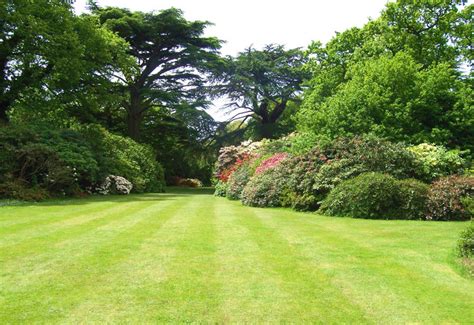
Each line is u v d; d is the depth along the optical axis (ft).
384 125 42.42
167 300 12.56
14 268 15.51
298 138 50.39
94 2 89.86
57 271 15.20
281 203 38.17
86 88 66.54
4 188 39.91
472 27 64.44
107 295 12.89
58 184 45.62
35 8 53.01
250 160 59.31
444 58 65.31
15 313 11.51
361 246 19.76
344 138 38.24
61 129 53.93
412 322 11.23
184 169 110.93
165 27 88.28
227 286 13.84
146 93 86.89
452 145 44.55
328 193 33.88
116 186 58.29
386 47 65.57
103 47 62.69
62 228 23.97
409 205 29.78
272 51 112.68
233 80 97.71
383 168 34.06
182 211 33.71
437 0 63.10
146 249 18.75
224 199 52.54
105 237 21.38
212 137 103.09
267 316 11.53
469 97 46.01
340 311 11.89
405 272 15.51
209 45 95.86
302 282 14.32
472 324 11.12
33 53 55.57
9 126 46.73
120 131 99.35
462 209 28.81
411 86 45.01
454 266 16.25
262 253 18.25
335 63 72.33
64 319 11.18
